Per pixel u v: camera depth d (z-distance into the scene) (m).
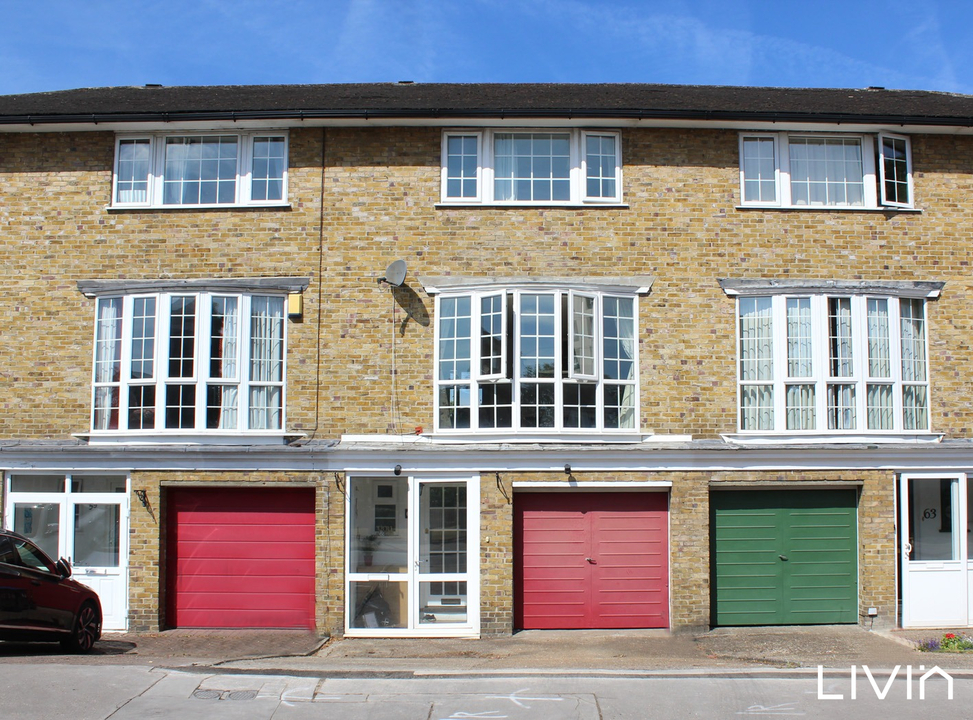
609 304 13.44
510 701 8.85
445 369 13.28
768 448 13.07
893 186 14.01
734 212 13.73
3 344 13.55
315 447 12.90
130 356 13.27
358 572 12.89
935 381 13.70
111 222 13.70
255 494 13.29
